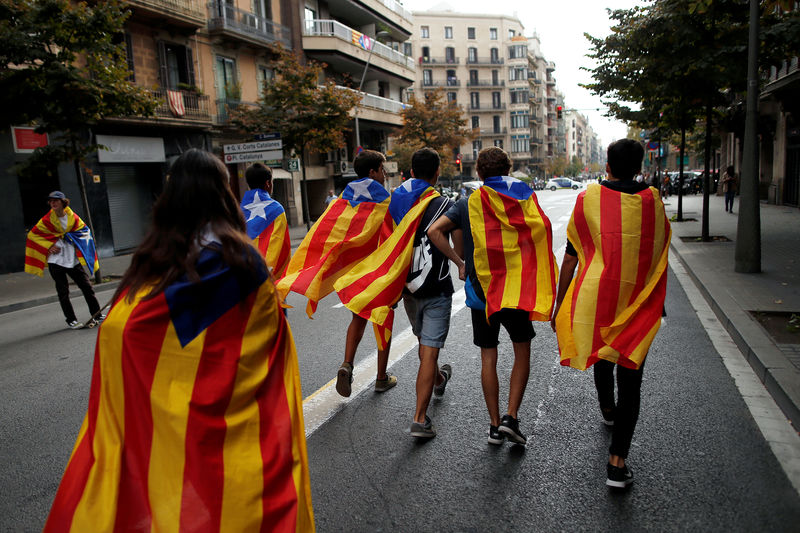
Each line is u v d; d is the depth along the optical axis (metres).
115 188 19.02
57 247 7.89
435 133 39.34
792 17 10.04
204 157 1.93
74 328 8.07
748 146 8.73
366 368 5.19
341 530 2.76
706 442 3.55
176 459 1.78
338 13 34.00
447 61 78.06
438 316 3.74
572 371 5.00
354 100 22.84
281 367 2.05
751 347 5.08
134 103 12.66
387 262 3.82
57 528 1.79
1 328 8.60
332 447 3.63
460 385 4.70
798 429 3.68
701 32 10.63
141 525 1.78
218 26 22.36
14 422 4.43
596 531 2.70
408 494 3.06
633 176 3.11
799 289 7.50
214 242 1.86
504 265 3.48
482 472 3.27
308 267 4.26
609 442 3.60
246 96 24.91
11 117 11.78
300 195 29.69
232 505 1.80
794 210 19.75
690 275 9.63
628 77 12.50
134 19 19.17
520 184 3.55
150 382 1.78
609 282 2.92
